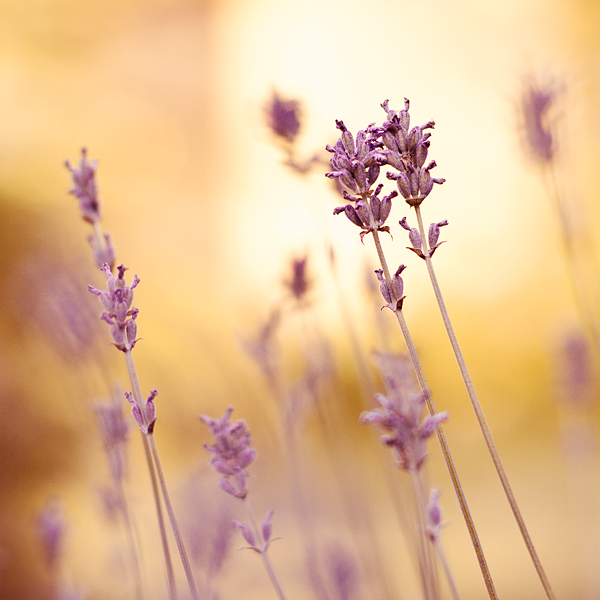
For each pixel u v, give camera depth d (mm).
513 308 9250
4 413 5625
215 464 1427
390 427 1401
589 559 3598
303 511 2631
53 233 3785
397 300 1116
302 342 2574
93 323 2672
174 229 8016
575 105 2051
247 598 3020
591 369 3252
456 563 4637
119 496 2035
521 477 6785
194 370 4703
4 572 4219
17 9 9242
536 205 7773
